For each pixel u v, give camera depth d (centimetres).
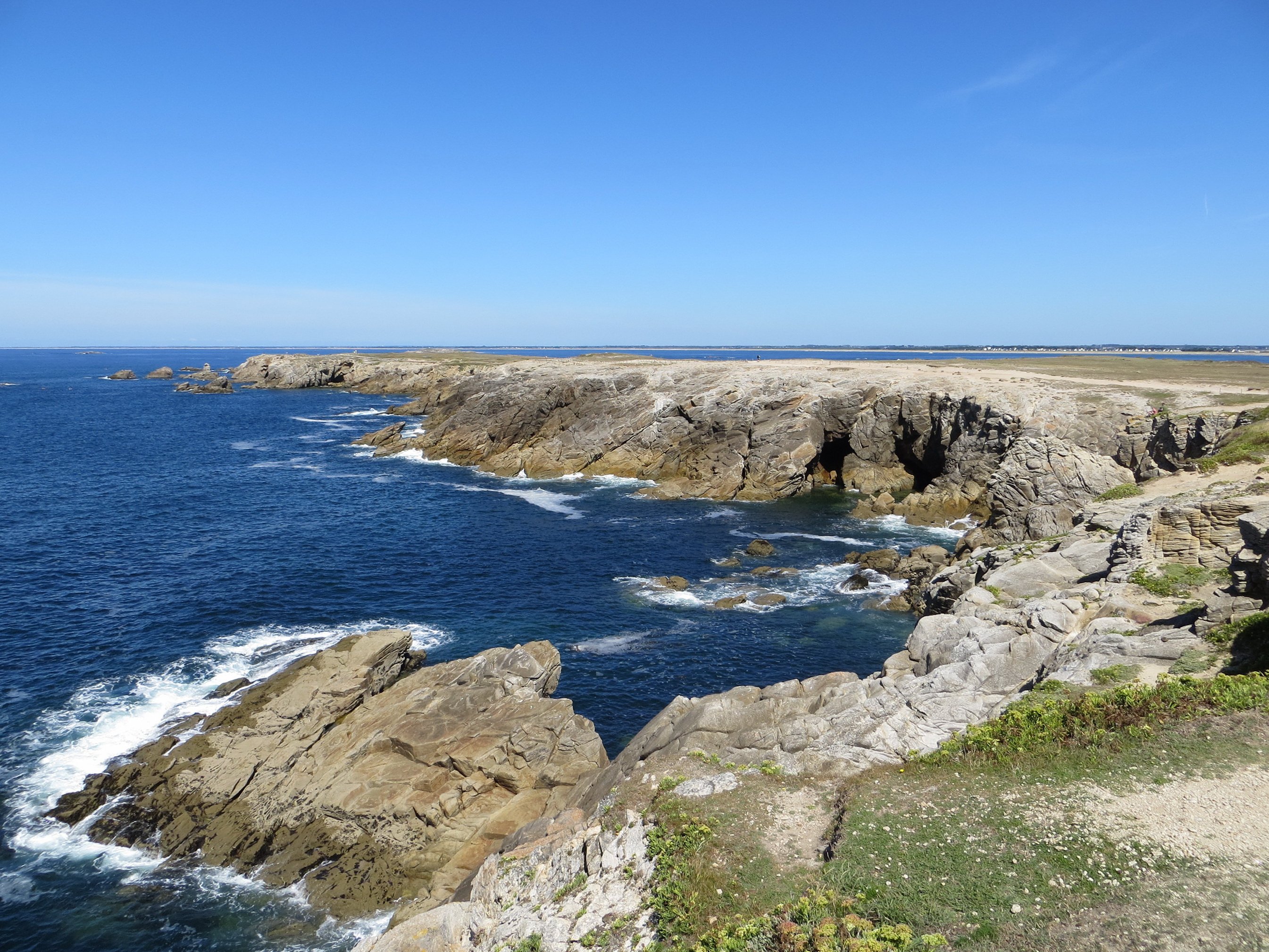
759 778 1723
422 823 2200
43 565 4381
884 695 2156
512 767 2312
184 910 1973
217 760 2412
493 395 8825
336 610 3869
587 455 7669
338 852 2158
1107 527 3212
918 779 1623
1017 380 7062
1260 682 1653
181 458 8288
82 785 2352
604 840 1567
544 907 1455
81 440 9281
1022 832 1353
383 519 5806
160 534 5188
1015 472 4756
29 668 3072
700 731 2080
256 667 3136
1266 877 1123
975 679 2169
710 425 7181
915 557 4569
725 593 4288
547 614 3931
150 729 2644
